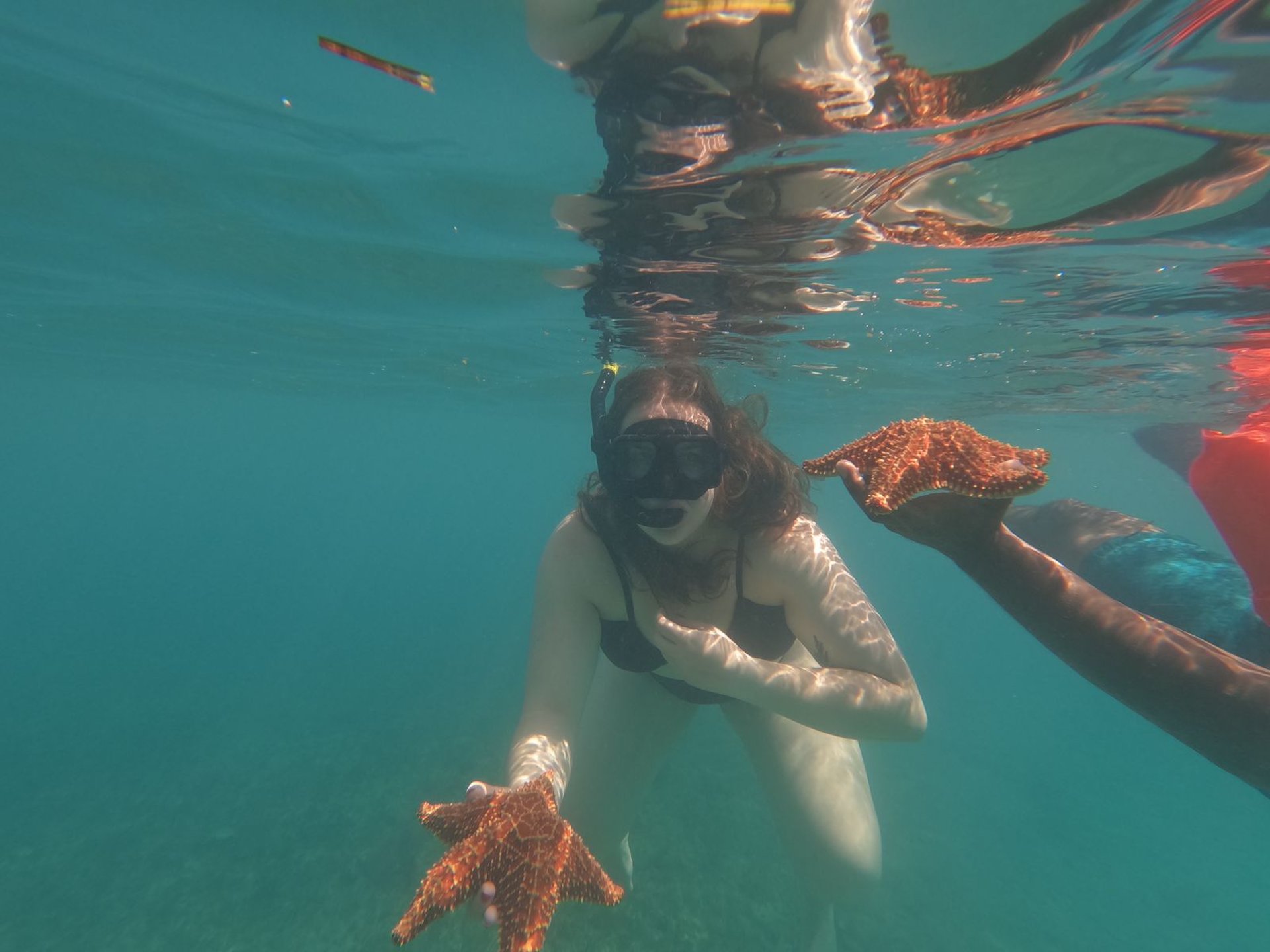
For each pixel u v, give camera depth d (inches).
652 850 94.9
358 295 108.7
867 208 56.3
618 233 66.2
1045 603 20.0
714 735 134.0
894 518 20.5
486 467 927.7
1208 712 18.1
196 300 122.3
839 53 36.8
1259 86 37.9
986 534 20.1
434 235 76.1
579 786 57.2
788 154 47.5
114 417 485.1
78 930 82.6
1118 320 88.5
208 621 321.1
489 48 40.7
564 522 39.4
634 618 38.1
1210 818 141.3
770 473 36.6
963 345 110.0
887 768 143.4
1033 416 188.7
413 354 167.8
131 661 228.4
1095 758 173.8
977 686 243.4
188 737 148.9
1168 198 52.2
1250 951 97.7
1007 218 57.3
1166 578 33.7
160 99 52.6
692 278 77.3
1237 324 86.9
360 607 356.2
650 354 125.8
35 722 163.2
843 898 55.3
